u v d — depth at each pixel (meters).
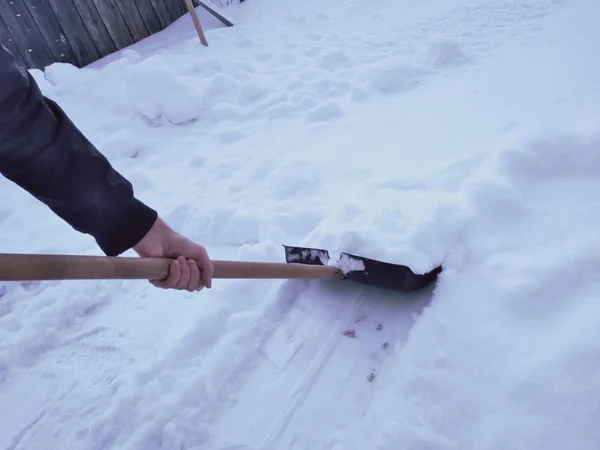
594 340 1.31
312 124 3.08
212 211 2.47
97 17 4.72
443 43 3.37
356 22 4.51
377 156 2.55
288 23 4.79
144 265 1.10
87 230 1.08
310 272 1.71
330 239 1.91
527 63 3.07
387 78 3.26
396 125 2.81
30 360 1.97
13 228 2.74
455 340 1.50
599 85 2.51
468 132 2.50
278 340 1.80
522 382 1.31
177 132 3.36
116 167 3.12
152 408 1.63
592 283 1.48
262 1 5.46
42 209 2.86
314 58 3.92
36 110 0.92
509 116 2.52
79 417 1.70
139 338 1.94
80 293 2.17
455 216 1.81
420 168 2.30
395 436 1.34
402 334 1.70
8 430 1.70
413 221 1.82
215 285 2.00
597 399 1.21
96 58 4.81
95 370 1.86
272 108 3.34
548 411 1.25
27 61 4.39
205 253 1.25
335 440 1.45
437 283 1.70
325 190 2.40
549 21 3.65
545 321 1.45
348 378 1.62
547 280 1.51
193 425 1.58
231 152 2.99
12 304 2.24
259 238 2.28
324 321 1.82
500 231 1.77
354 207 2.01
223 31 4.80
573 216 1.74
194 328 1.84
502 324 1.48
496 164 2.00
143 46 4.89
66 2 4.49
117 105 3.69
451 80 3.16
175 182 2.82
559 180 1.92
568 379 1.27
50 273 0.93
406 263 1.69
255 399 1.63
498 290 1.56
